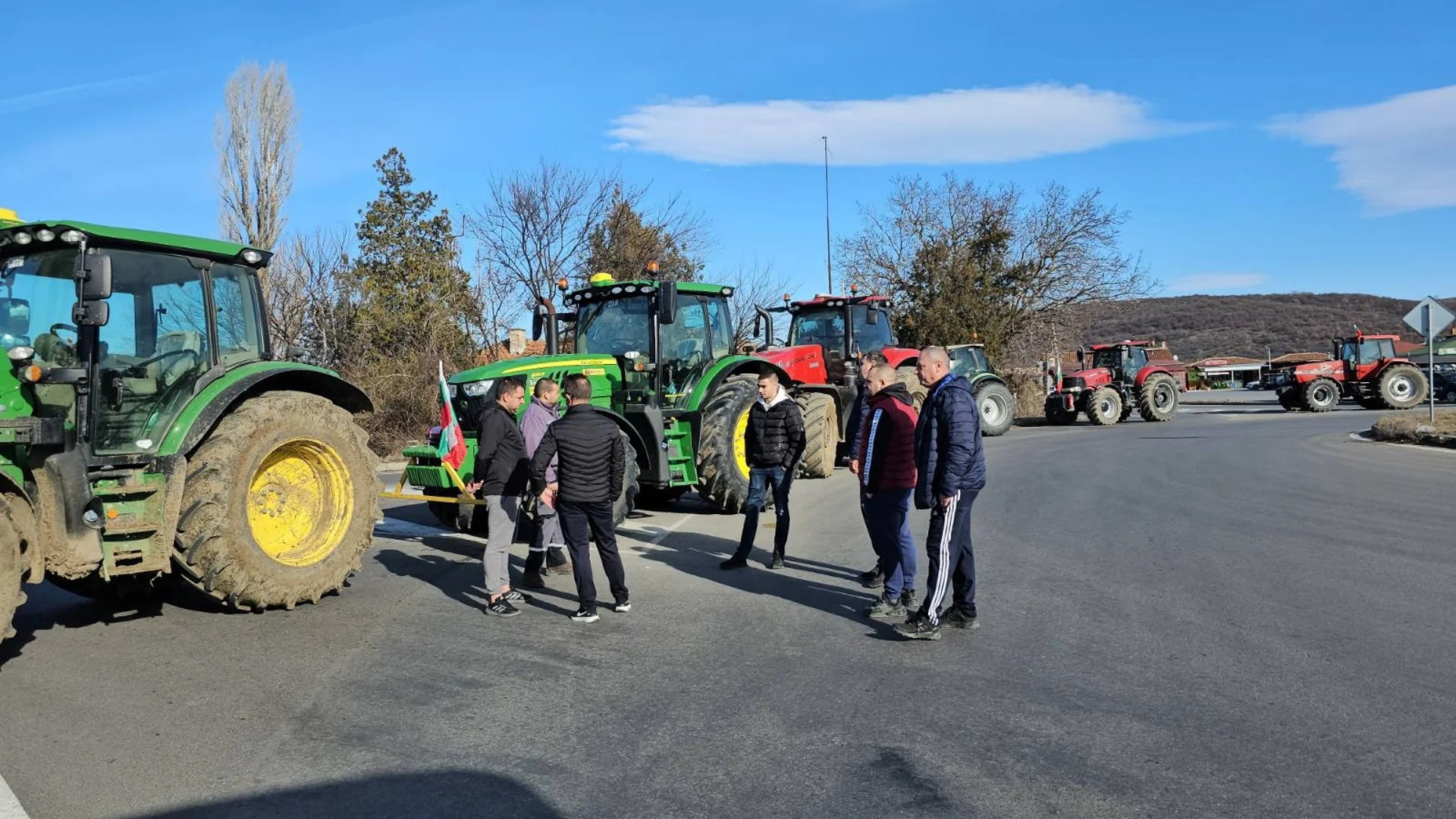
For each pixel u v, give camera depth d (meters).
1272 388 53.03
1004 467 14.90
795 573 7.55
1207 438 20.52
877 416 6.12
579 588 6.08
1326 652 5.15
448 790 3.62
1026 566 7.52
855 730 4.18
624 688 4.79
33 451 5.30
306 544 6.57
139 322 6.01
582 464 6.02
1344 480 12.50
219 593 5.99
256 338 6.88
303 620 6.16
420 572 7.69
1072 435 22.19
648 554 8.38
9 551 4.94
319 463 6.67
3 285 5.69
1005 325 30.80
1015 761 3.82
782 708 4.47
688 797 3.54
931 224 32.34
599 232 24.64
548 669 5.11
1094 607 6.24
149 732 4.22
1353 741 3.96
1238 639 5.43
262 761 3.90
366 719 4.37
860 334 16.72
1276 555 7.71
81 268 5.38
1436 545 8.02
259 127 24.23
